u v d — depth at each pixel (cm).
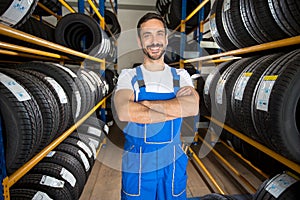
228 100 158
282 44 114
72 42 251
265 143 126
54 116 118
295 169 104
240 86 143
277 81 104
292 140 102
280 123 101
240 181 240
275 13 119
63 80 150
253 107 122
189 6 390
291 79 99
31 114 97
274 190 119
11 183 86
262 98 112
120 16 634
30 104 100
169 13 412
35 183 136
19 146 91
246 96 132
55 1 290
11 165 91
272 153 123
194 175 258
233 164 280
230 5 160
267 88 110
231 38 174
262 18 132
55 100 125
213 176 251
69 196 146
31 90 109
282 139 102
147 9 637
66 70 168
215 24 188
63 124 139
